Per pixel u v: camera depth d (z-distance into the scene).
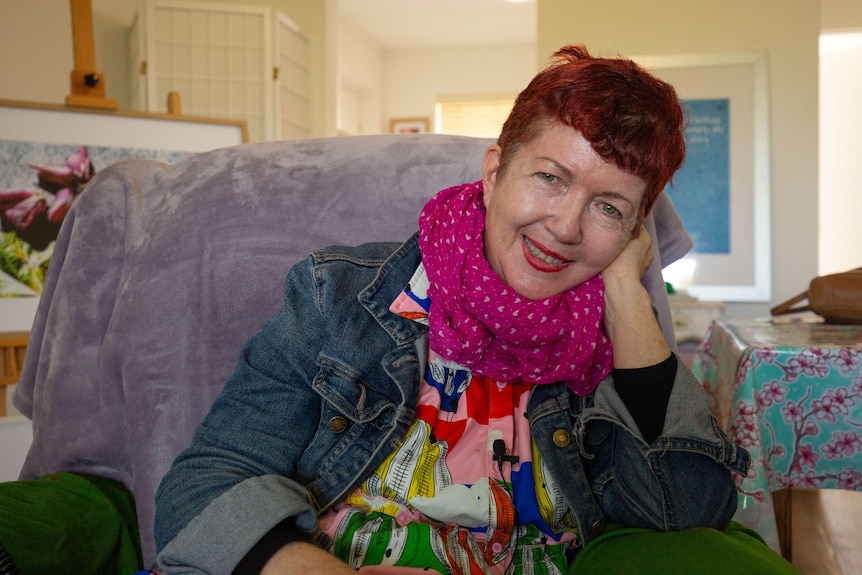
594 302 0.88
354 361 0.86
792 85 4.02
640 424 0.85
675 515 0.83
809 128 4.01
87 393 1.08
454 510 0.83
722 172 4.07
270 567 0.66
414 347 0.88
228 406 0.83
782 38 4.01
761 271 4.04
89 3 2.29
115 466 1.08
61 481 1.00
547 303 0.84
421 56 7.34
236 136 2.45
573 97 0.75
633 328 0.88
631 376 0.87
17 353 2.09
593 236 0.79
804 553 1.52
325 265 0.89
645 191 0.80
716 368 1.87
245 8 3.37
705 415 0.85
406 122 7.38
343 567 0.65
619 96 0.75
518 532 0.87
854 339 1.51
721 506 0.83
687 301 3.65
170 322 1.05
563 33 4.12
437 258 0.86
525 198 0.78
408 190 1.08
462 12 6.29
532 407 0.90
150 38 3.29
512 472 0.87
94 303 1.11
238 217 1.07
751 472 1.40
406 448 0.86
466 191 0.88
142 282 1.07
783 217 4.06
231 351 1.04
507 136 0.82
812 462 1.40
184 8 3.32
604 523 0.88
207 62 3.35
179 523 0.72
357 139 1.14
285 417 0.82
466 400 0.89
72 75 2.26
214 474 0.75
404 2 6.05
